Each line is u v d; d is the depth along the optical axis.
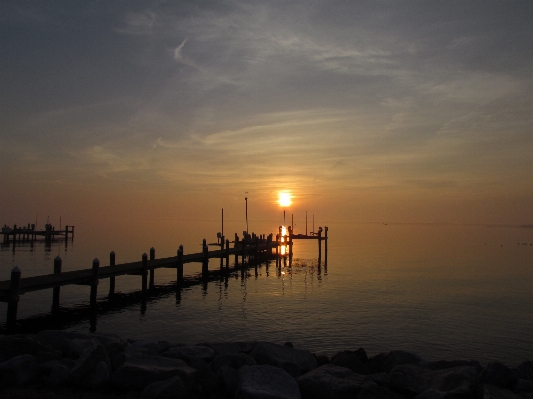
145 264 29.80
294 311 25.00
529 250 82.44
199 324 21.75
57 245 81.75
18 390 9.71
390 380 10.33
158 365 10.65
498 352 17.88
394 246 91.69
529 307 26.91
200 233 146.25
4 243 86.06
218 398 9.79
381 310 25.55
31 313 23.91
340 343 18.73
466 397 9.36
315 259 58.84
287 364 11.24
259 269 46.84
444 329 21.36
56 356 11.47
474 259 61.25
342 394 9.53
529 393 9.27
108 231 160.00
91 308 25.05
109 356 11.07
